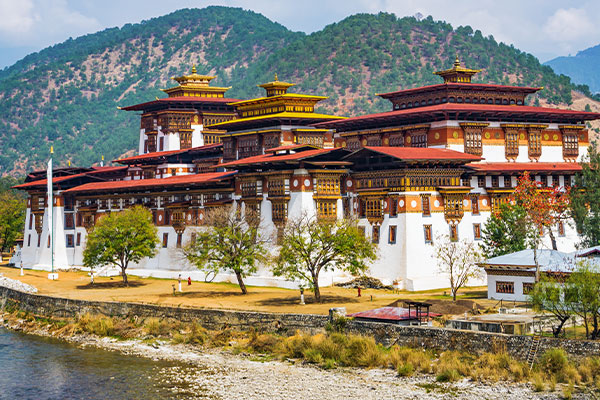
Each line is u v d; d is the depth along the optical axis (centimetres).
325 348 9062
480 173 13550
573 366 7719
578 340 7819
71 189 17075
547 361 7819
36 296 12525
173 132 19662
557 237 13962
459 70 15688
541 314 9100
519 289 10612
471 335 8375
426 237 12525
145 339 10644
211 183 14462
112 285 13912
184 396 8081
